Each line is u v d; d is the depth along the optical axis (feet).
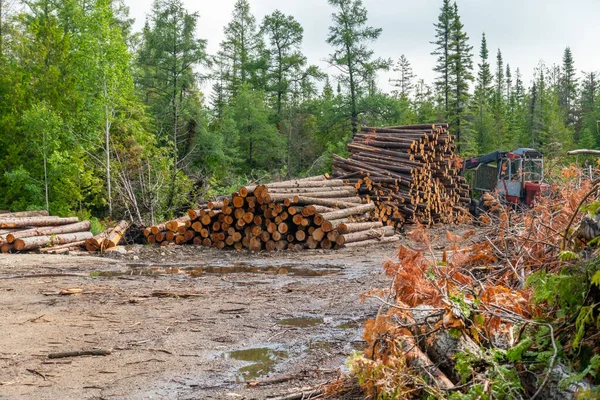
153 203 77.41
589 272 13.02
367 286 31.96
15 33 100.53
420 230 18.10
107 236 55.06
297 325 23.54
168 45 164.86
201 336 22.09
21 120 80.07
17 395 16.21
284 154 181.98
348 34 180.86
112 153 93.09
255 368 18.26
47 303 28.35
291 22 216.33
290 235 53.78
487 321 13.73
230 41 233.96
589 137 198.29
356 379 15.26
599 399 10.43
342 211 55.83
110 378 17.54
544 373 11.89
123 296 29.94
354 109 184.96
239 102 187.62
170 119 156.97
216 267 42.57
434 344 13.73
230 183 131.23
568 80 335.67
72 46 95.50
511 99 314.55
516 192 77.15
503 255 20.97
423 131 72.02
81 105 88.17
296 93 219.82
